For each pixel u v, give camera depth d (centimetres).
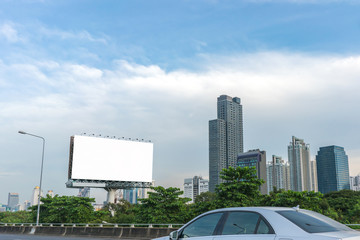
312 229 521
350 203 9912
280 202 4556
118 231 2852
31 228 3934
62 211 7150
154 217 5334
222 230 602
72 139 9462
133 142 9912
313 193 4672
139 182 10006
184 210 5497
